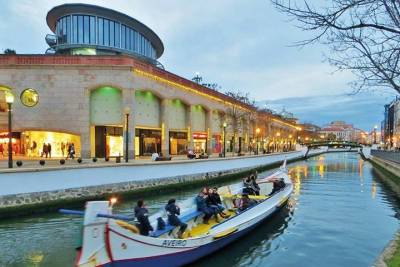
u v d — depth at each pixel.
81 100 35.44
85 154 35.41
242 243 13.82
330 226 16.55
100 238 8.69
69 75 35.41
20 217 17.33
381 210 20.50
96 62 35.72
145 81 38.81
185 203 13.52
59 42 47.94
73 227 15.59
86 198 20.59
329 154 131.62
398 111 89.12
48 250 12.38
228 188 17.97
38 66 35.16
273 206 17.22
